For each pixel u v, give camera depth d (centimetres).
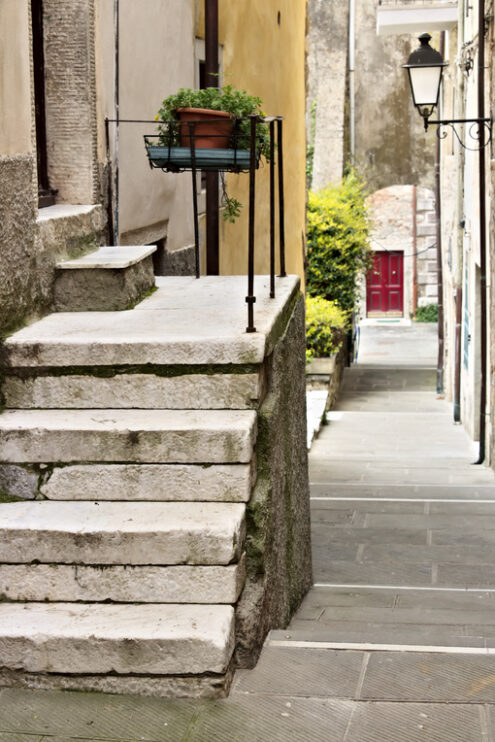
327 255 2252
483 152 1139
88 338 429
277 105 1331
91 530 375
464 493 938
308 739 325
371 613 530
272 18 1281
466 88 1546
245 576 394
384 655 378
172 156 604
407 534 778
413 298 3225
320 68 2888
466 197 1574
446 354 2109
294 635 409
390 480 1038
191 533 371
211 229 918
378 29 1747
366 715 337
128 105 702
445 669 367
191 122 593
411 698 347
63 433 402
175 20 859
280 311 496
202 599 373
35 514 389
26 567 379
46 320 486
